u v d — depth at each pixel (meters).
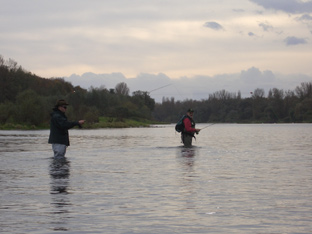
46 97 90.69
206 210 6.28
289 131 52.94
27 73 96.31
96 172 10.54
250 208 6.39
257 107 146.12
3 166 11.91
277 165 12.12
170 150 18.11
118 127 78.00
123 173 10.36
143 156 15.13
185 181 9.03
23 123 67.38
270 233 5.10
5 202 6.85
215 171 10.72
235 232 5.15
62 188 8.17
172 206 6.55
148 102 136.88
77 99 97.69
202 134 42.12
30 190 7.94
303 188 8.11
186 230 5.24
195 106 146.62
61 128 14.09
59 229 5.28
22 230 5.23
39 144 22.56
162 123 120.00
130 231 5.21
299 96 143.50
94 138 31.33
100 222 5.61
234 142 25.36
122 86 142.62
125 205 6.63
